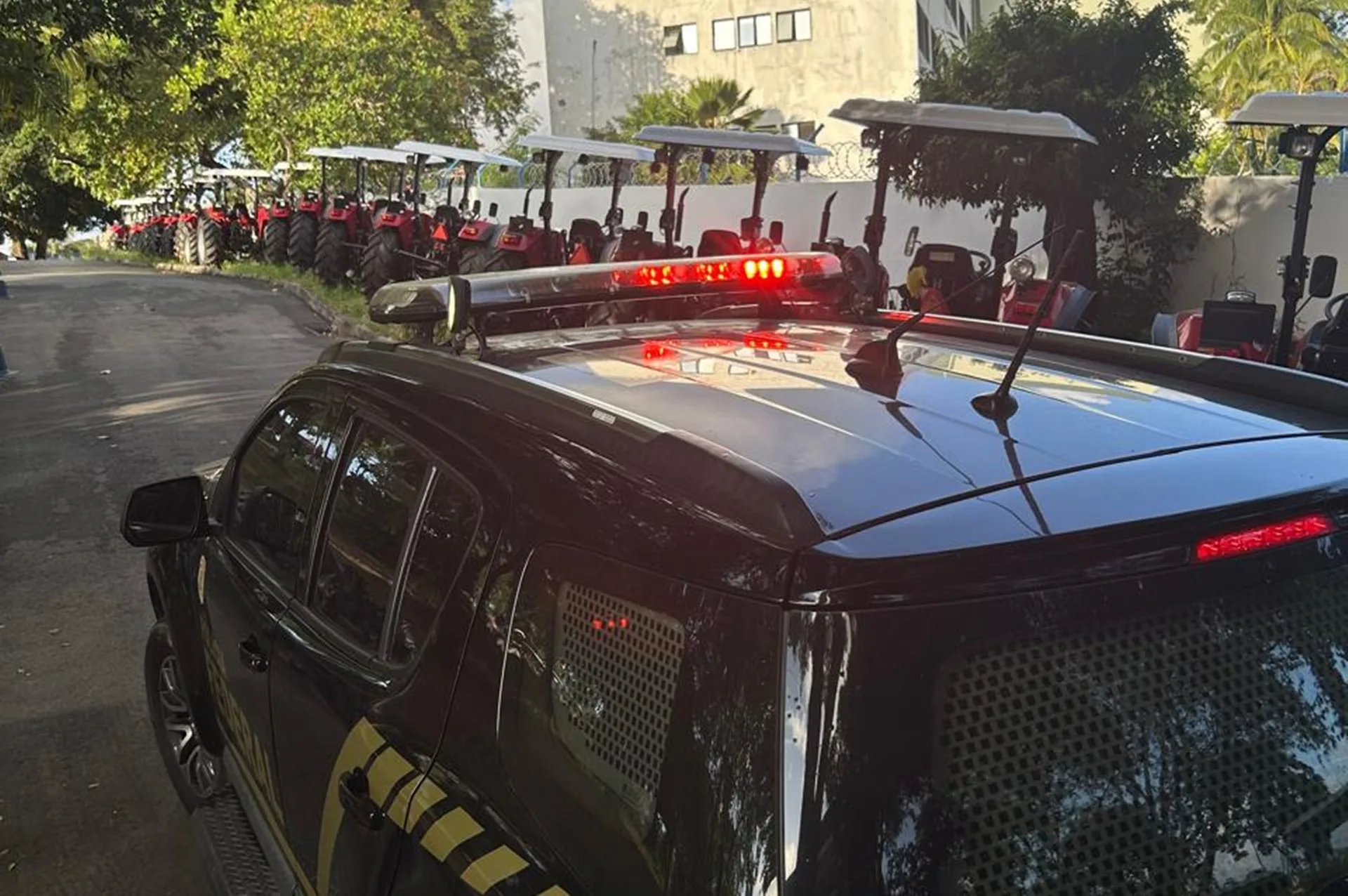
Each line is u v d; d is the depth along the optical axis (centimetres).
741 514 144
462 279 235
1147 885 137
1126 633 142
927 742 132
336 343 285
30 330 1517
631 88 3669
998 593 137
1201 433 183
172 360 1259
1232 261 1086
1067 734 137
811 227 1399
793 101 3450
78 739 426
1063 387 212
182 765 353
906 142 788
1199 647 145
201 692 319
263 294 1911
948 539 138
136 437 895
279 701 247
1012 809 133
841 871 128
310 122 1955
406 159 1455
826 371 223
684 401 196
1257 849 144
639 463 162
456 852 164
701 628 142
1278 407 205
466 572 186
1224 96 3906
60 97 1213
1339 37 4000
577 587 161
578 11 3684
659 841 140
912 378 216
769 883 129
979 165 985
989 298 768
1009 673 136
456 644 183
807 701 132
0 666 489
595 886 146
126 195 3112
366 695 205
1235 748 145
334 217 1647
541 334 270
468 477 194
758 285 284
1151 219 1077
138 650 507
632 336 265
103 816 375
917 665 133
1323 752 151
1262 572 151
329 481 252
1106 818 137
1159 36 1079
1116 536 142
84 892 335
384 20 2009
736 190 1448
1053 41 1096
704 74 3566
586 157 1255
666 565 148
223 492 325
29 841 360
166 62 1213
